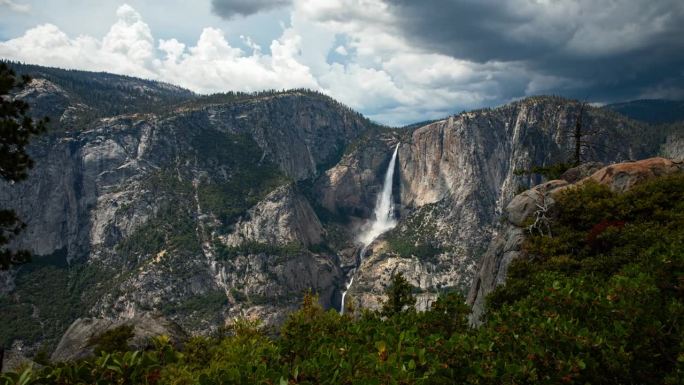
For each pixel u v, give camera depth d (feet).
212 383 22.44
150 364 23.41
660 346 30.19
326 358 24.94
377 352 27.27
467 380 26.20
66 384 21.62
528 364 26.25
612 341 29.53
